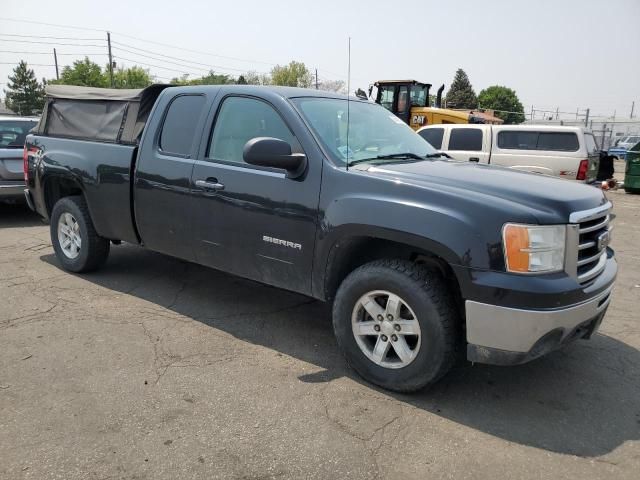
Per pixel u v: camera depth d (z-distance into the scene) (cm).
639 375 379
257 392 341
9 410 314
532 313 290
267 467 269
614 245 829
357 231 338
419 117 1614
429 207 314
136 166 477
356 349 354
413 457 280
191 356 390
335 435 297
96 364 373
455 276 321
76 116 559
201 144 436
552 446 293
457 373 374
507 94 8144
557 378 371
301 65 6038
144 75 7469
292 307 497
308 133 377
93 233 546
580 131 1070
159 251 485
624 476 269
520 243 294
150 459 273
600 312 335
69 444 283
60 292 519
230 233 412
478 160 1152
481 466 275
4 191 834
